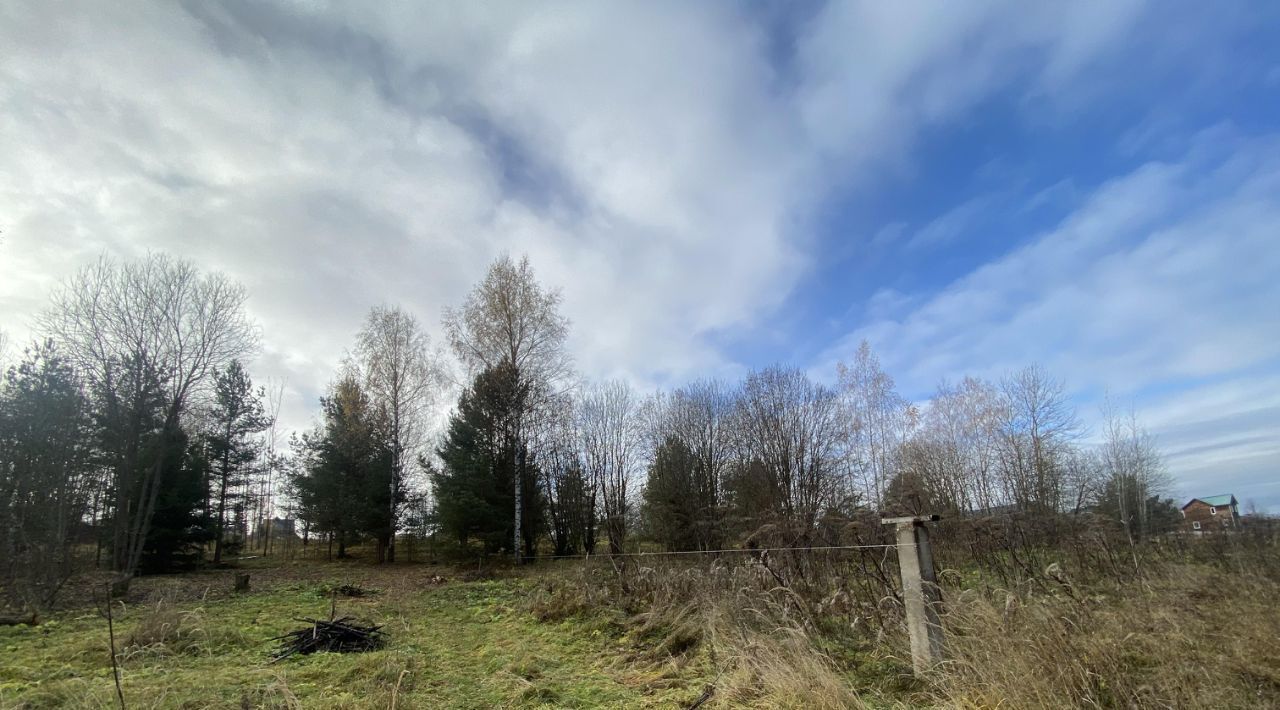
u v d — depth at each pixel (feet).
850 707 14.57
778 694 15.89
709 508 75.25
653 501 86.22
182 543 70.13
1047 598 18.66
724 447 95.61
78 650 24.13
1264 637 15.42
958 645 15.37
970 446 98.73
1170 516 91.20
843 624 22.29
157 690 17.83
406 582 57.26
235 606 38.96
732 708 15.85
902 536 17.25
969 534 33.30
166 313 61.52
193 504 71.05
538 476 83.97
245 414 90.63
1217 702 11.76
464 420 80.64
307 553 99.50
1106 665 13.30
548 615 31.63
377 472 84.58
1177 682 12.59
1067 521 33.40
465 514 73.41
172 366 62.39
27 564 36.06
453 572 67.72
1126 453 103.91
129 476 57.52
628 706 16.90
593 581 34.68
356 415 85.40
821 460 86.07
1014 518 32.86
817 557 28.22
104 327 57.47
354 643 25.40
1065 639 13.67
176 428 67.62
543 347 81.76
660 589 28.96
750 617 22.71
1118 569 29.35
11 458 37.50
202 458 75.20
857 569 26.45
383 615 35.47
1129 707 11.71
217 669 21.24
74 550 42.86
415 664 21.27
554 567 62.44
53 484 38.47
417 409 90.22
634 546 68.33
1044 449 92.63
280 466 106.63
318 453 91.81
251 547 121.19
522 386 79.36
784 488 80.02
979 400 99.71
